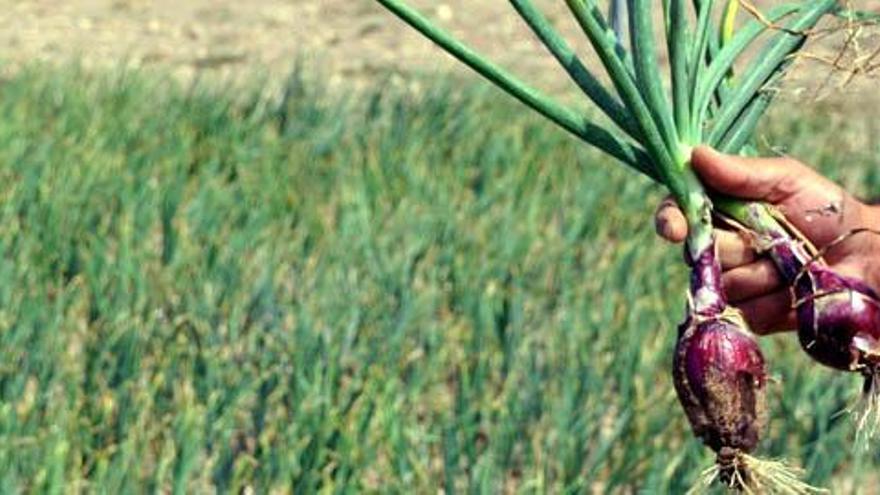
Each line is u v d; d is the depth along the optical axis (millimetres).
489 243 10172
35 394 8133
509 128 12359
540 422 8156
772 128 12766
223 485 7332
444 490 7527
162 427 7855
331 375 7930
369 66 15078
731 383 3730
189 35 16266
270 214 10594
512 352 8586
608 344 8922
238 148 11672
